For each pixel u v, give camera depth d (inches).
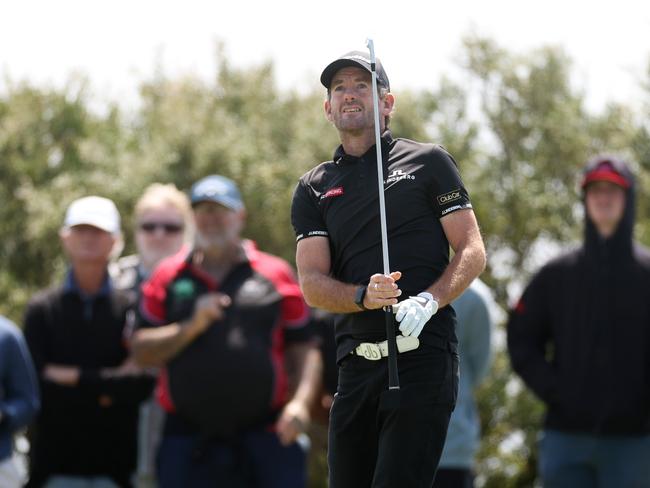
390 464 446.0
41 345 767.7
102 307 773.3
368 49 464.8
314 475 1647.4
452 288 447.5
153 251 815.1
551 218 2080.5
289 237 1884.8
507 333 783.1
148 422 762.8
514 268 2058.3
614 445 739.4
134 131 2257.6
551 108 2139.5
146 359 730.8
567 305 757.3
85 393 756.6
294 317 753.0
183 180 1962.4
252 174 1918.1
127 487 768.3
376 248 461.7
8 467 737.6
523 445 1804.9
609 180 751.1
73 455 761.0
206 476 716.7
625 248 756.0
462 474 703.7
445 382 453.7
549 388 753.6
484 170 2039.9
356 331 462.3
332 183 473.4
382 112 474.0
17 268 2000.5
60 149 2172.7
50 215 1937.7
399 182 462.3
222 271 746.2
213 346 722.8
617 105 1871.3
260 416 726.5
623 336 745.6
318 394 788.0
